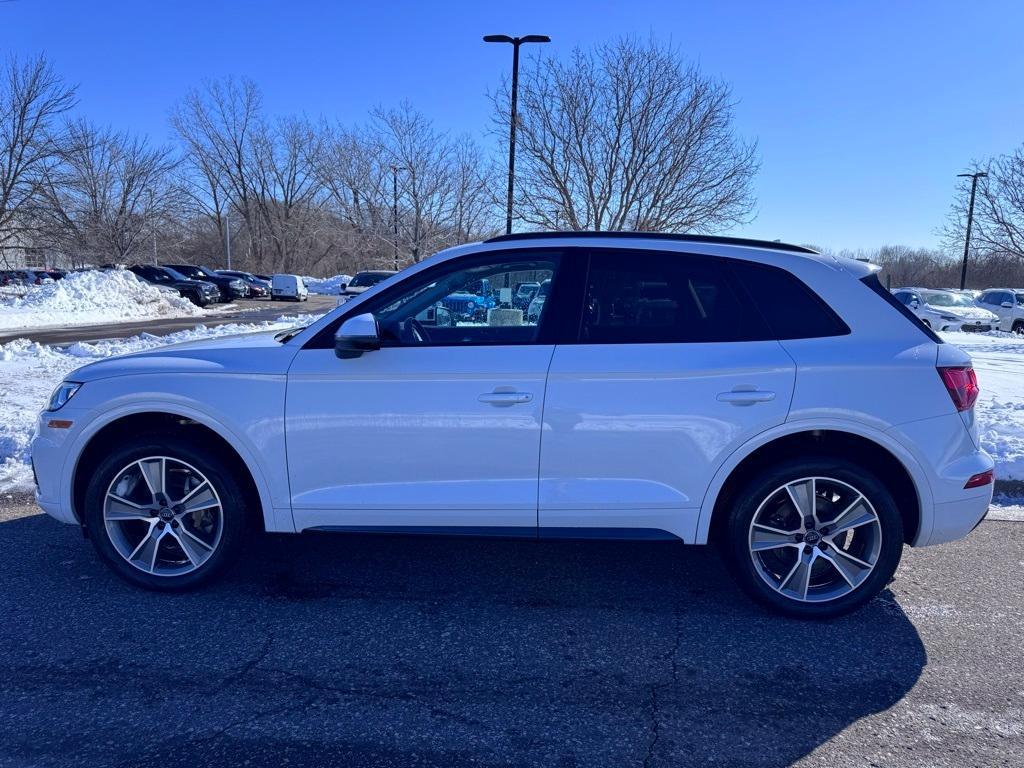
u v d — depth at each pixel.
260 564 4.18
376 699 2.91
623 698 2.93
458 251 3.66
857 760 2.57
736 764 2.55
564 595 3.85
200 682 3.00
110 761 2.51
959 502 3.45
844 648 3.33
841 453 3.54
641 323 3.50
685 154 17.53
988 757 2.58
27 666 3.10
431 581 3.99
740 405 3.38
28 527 4.66
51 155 32.53
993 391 9.55
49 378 9.59
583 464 3.46
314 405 3.53
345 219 41.66
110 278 27.03
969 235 33.28
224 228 62.44
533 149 17.92
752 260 3.54
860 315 3.47
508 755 2.59
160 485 3.68
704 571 4.17
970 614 3.66
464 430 3.47
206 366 3.60
